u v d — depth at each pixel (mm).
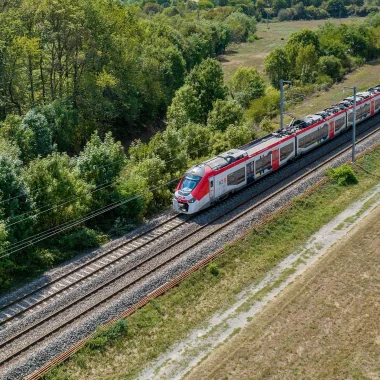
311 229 39219
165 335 28500
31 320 29141
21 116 57719
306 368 24906
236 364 25547
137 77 72938
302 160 51469
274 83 89625
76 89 65688
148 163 44562
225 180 42312
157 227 39719
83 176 41531
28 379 24906
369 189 45625
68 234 38688
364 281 31562
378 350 25703
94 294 31375
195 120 68312
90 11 63219
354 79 90250
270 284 32844
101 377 25703
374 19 122875
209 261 34375
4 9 63094
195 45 110312
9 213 35438
